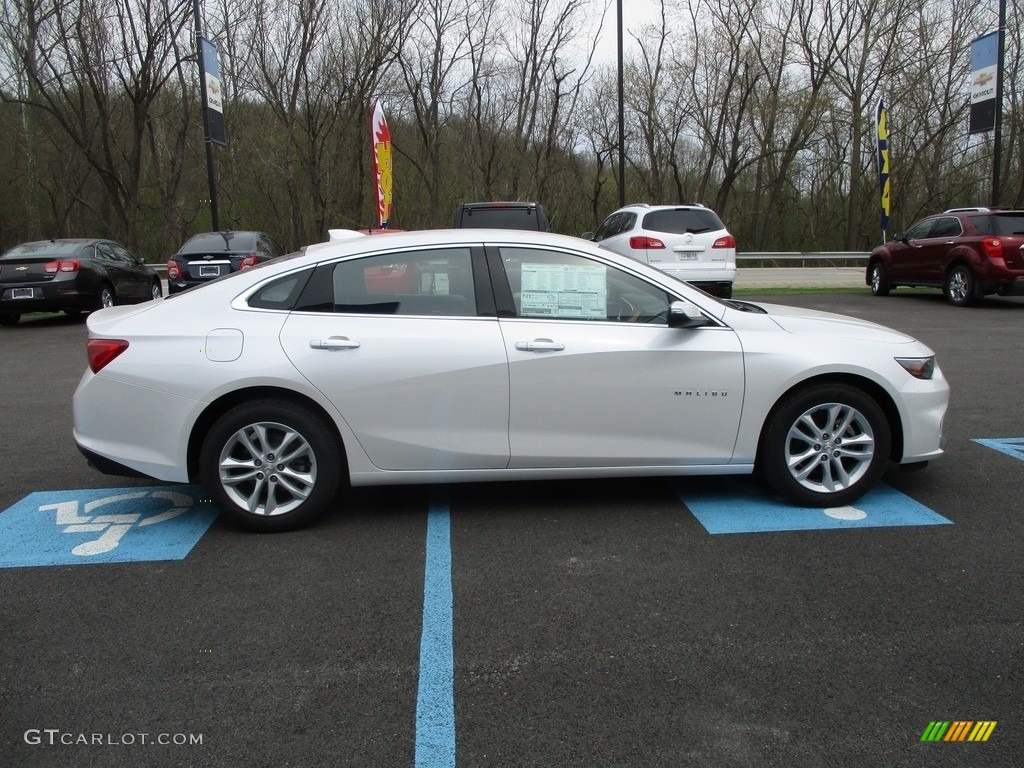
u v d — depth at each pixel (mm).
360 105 31984
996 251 13312
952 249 14117
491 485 4930
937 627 3139
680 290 4387
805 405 4324
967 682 2770
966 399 7016
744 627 3156
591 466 4285
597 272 4328
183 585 3570
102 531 4219
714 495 4688
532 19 33875
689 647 3010
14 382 8438
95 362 4105
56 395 7734
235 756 2424
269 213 38438
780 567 3699
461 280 4250
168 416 4039
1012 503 4488
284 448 4113
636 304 4344
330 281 4203
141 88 29016
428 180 35812
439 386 4109
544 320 4246
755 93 35375
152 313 4188
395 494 4777
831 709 2623
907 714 2594
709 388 4262
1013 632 3096
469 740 2486
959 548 3891
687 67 36094
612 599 3404
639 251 12320
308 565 3773
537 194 36469
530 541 4039
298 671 2881
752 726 2539
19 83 28984
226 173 36625
